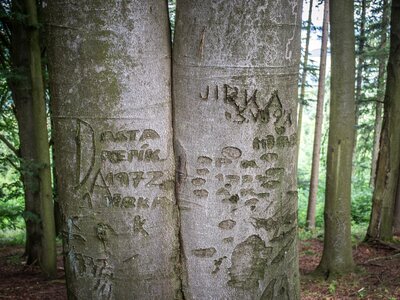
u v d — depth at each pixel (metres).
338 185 5.80
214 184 1.91
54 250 6.45
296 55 1.96
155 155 1.91
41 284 5.82
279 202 1.98
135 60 1.84
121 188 1.89
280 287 2.02
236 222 1.93
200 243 1.96
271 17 1.82
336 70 5.54
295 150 2.04
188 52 1.87
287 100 1.93
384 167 7.68
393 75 7.61
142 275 1.95
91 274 1.96
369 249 7.33
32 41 5.86
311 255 7.55
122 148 1.87
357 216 11.81
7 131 8.98
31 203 7.38
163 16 1.94
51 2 1.85
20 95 7.35
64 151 1.93
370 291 5.17
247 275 1.97
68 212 1.96
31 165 6.16
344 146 5.67
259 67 1.84
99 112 1.85
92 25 1.80
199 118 1.89
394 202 7.71
